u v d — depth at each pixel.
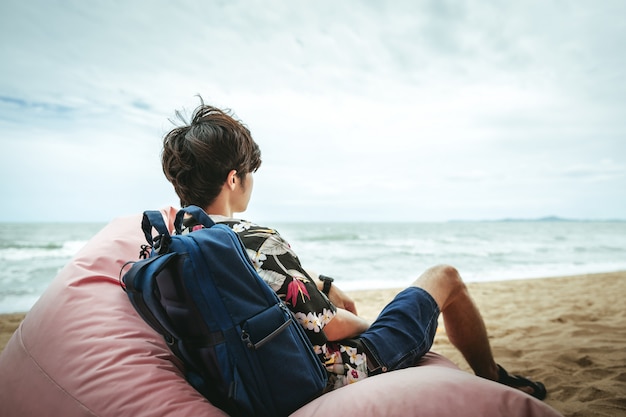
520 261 14.35
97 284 1.24
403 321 1.36
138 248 1.43
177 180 1.25
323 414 0.89
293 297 1.11
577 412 2.04
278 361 0.94
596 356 2.89
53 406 0.98
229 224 1.20
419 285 1.55
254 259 1.11
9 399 1.05
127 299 1.24
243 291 0.94
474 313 1.74
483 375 1.87
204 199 1.26
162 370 1.06
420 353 1.35
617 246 23.52
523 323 4.27
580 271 10.78
